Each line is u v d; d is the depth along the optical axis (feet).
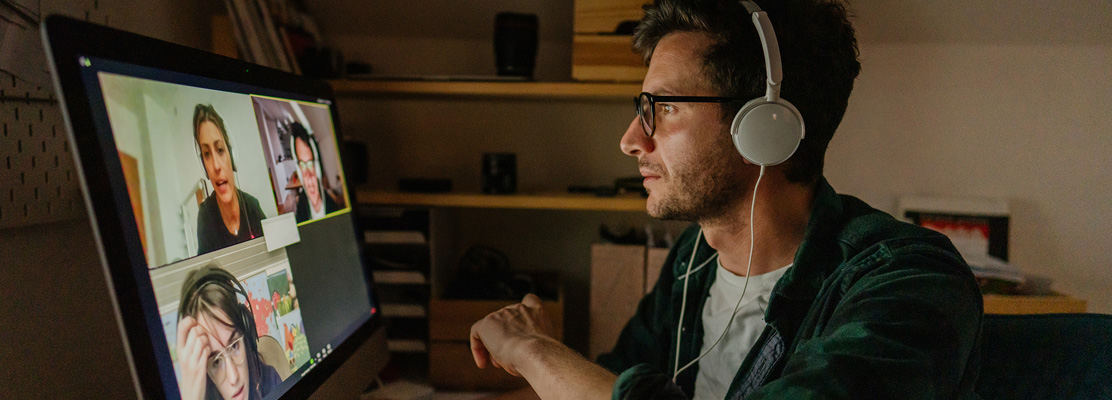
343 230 2.56
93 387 2.43
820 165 2.36
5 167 1.98
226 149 1.79
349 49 5.27
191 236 1.56
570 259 5.57
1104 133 5.06
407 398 4.25
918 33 5.03
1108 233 5.17
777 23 2.13
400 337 4.65
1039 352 2.18
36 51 2.13
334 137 2.65
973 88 5.15
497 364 2.28
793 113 2.02
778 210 2.38
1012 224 5.25
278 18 4.00
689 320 2.97
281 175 2.10
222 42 3.80
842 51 2.26
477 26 5.13
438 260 4.55
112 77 1.37
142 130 1.45
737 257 2.62
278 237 2.00
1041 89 5.08
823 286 2.15
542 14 5.01
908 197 5.25
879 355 1.46
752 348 2.38
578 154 5.42
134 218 1.37
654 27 2.38
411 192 4.54
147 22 3.09
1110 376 2.09
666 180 2.35
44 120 2.17
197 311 1.53
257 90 2.03
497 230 5.54
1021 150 5.18
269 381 1.79
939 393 1.46
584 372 1.83
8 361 2.01
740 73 2.14
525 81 4.17
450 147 5.41
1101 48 4.93
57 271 2.25
